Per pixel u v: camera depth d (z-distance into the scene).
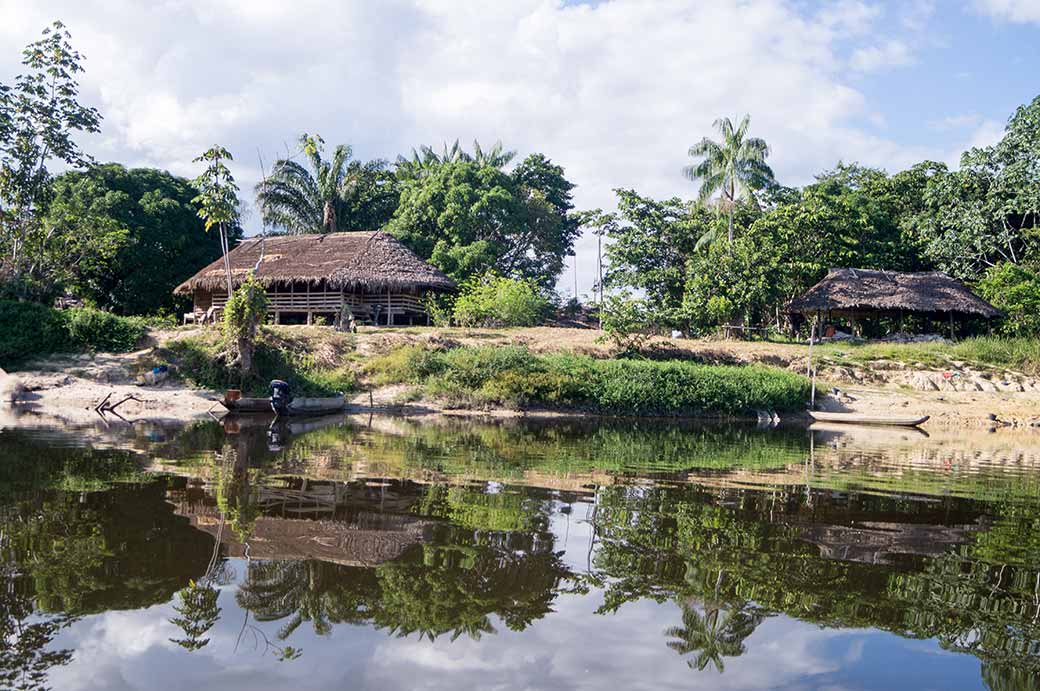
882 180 45.81
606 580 5.61
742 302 34.94
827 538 7.09
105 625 4.51
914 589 5.61
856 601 5.31
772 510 8.38
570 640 4.47
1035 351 28.83
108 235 30.00
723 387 22.81
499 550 6.30
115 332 23.66
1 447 11.42
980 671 4.20
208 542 6.26
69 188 38.47
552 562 6.00
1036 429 22.02
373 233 35.03
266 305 22.20
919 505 9.02
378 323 33.06
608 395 22.33
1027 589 5.70
